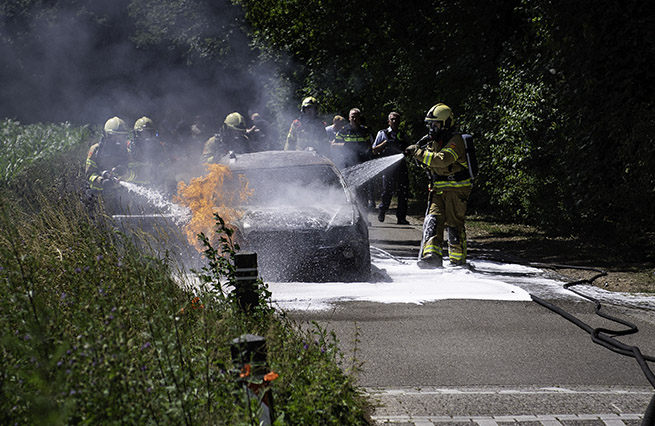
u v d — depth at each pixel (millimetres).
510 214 33406
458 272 18438
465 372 10391
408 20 39938
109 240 13500
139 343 7754
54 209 15836
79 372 6293
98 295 8562
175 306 8570
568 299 15547
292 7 44844
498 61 31156
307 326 12531
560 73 26375
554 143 26375
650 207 22266
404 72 37812
